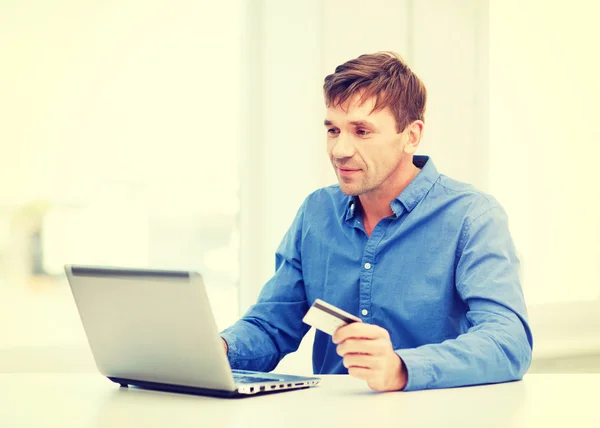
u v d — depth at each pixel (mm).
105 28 2576
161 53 2658
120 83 2594
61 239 2506
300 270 1955
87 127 2547
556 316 2982
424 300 1743
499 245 1674
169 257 2662
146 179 2629
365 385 1397
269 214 2730
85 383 1494
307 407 1173
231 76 2768
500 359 1403
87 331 1413
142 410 1178
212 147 2730
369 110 1673
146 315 1295
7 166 2436
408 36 2811
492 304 1572
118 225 2588
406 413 1111
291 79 2715
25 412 1174
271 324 1890
